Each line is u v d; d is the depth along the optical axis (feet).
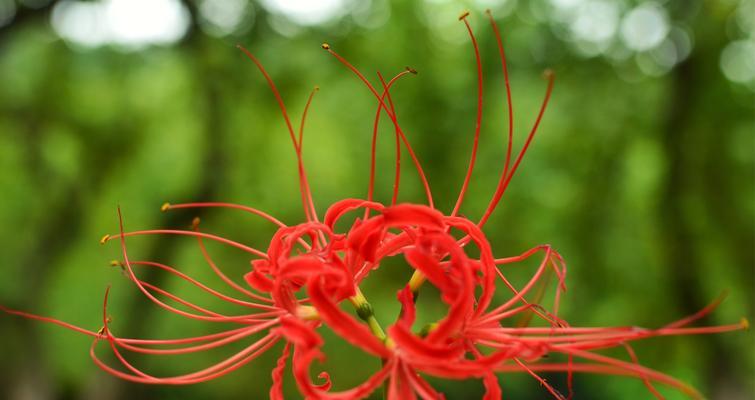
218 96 56.08
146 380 9.41
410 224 8.86
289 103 59.06
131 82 63.82
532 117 65.51
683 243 61.87
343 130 67.92
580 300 65.36
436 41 68.33
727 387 60.80
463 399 67.21
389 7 67.36
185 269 63.93
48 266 62.28
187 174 64.95
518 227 65.05
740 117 61.67
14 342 58.23
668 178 61.98
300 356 9.07
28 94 61.36
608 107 64.54
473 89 64.75
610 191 65.51
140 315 55.57
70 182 63.57
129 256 65.36
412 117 64.59
